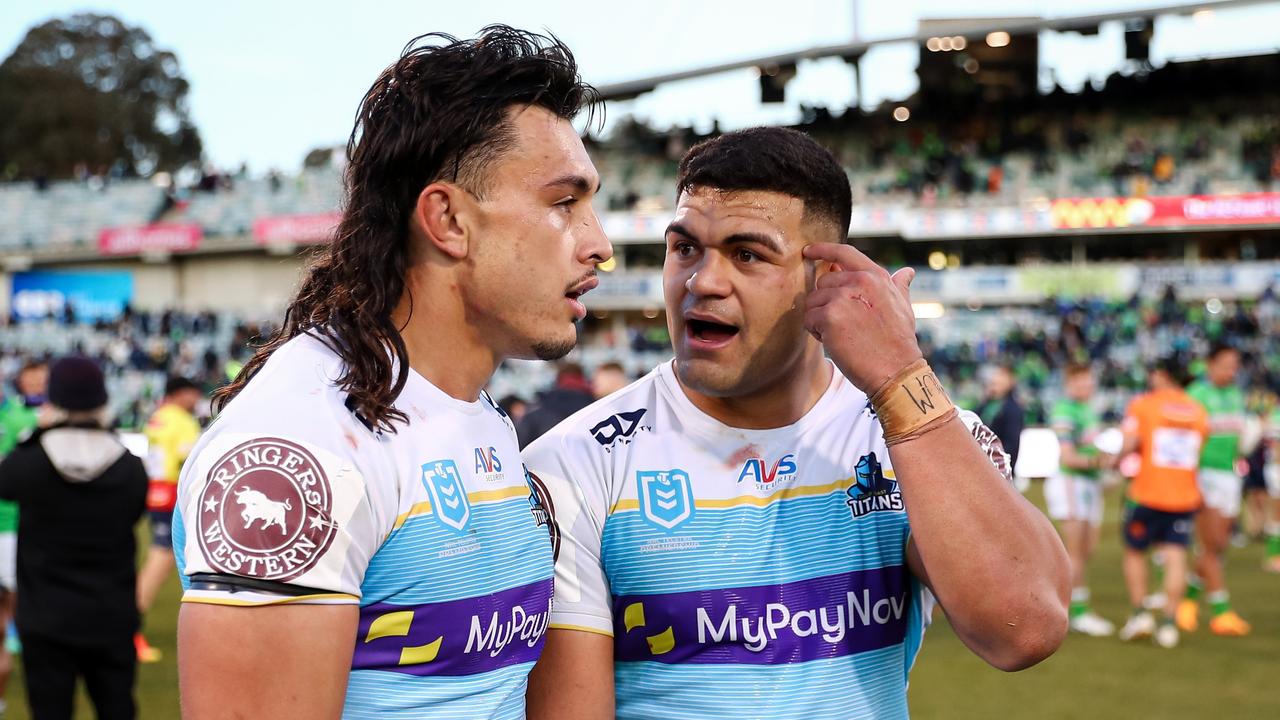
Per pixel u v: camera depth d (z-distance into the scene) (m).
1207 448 8.24
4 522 6.06
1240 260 35.16
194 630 1.32
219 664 1.31
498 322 1.61
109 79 61.44
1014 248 36.62
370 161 1.59
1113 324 30.41
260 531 1.34
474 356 1.64
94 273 38.62
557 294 1.60
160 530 7.59
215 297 38.81
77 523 4.39
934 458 1.73
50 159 57.78
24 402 8.97
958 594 1.71
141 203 41.62
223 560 1.33
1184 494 7.82
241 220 40.34
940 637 8.06
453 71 1.56
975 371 28.25
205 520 1.35
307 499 1.37
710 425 1.93
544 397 6.27
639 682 1.88
